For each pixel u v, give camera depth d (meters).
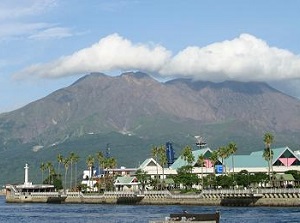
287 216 158.12
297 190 195.50
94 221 167.00
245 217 157.25
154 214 185.88
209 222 125.62
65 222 168.62
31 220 180.62
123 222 157.75
